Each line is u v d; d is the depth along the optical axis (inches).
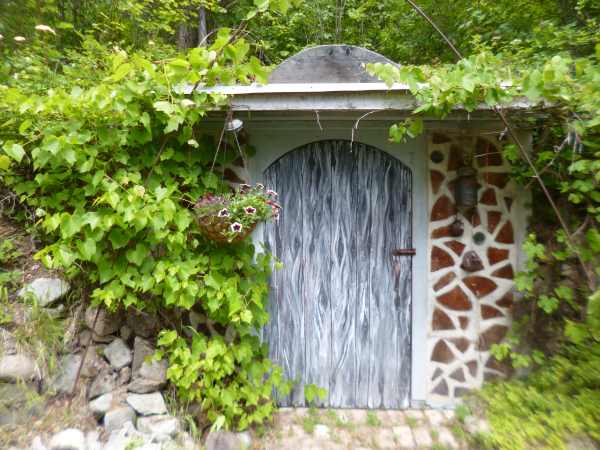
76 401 94.7
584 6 153.9
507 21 181.2
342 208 118.2
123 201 90.4
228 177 116.7
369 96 94.8
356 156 118.0
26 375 91.4
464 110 97.7
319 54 116.9
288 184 118.5
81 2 183.0
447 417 110.5
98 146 92.7
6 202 109.3
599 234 97.5
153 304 104.5
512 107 94.3
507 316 115.0
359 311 118.6
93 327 101.4
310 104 95.6
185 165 104.9
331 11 263.1
